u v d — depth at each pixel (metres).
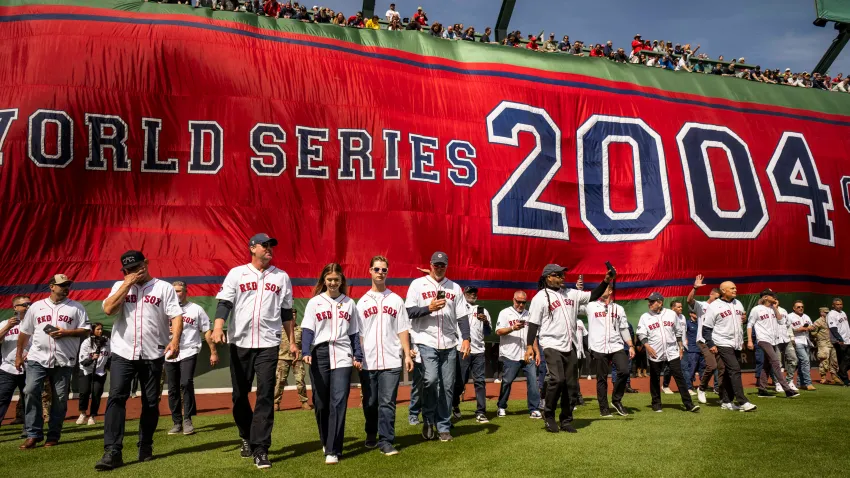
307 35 13.04
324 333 5.84
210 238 11.46
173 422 7.68
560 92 14.63
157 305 5.95
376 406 6.22
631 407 9.34
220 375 11.86
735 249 15.11
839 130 17.17
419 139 13.11
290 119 12.30
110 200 11.13
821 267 15.91
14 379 7.51
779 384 11.05
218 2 14.24
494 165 13.56
